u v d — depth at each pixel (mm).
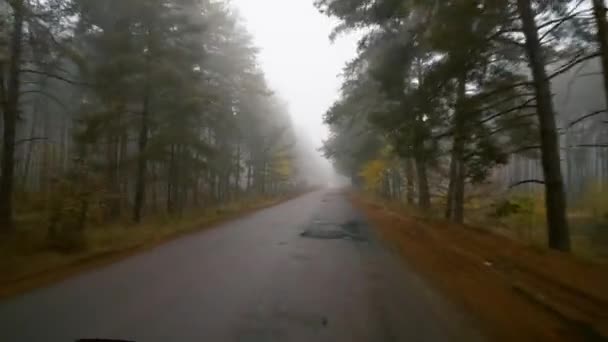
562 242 11367
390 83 15391
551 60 13664
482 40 11422
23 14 12469
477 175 14000
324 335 5309
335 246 12734
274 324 5688
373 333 5398
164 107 19781
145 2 16750
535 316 6082
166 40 18984
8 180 12773
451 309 6453
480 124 13508
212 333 5320
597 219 23516
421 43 13906
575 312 5980
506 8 11367
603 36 9430
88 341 5012
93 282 7977
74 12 13742
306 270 9195
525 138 16203
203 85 22859
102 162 19328
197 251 11633
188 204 32688
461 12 10750
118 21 16375
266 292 7344
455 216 19562
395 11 13680
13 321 5703
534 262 9359
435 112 14438
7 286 7633
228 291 7379
